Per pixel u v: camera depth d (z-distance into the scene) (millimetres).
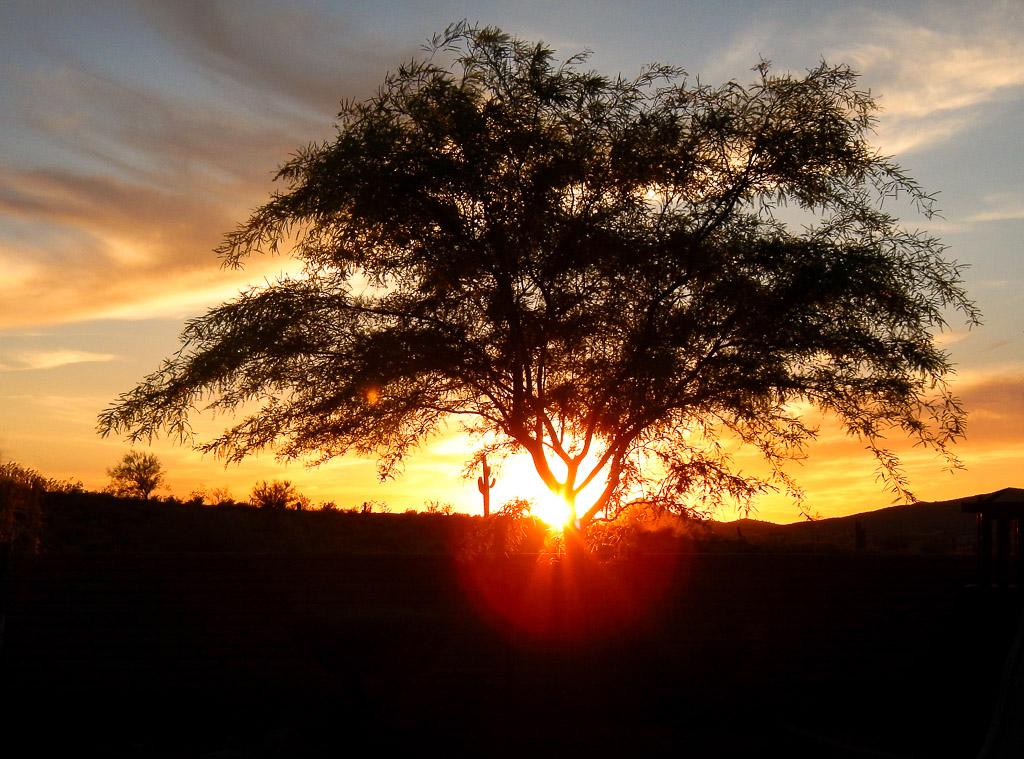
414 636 8320
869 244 9203
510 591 10375
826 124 9180
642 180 9297
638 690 10266
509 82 9219
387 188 8836
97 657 9742
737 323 9258
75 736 8672
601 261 9094
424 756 8172
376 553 10320
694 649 10523
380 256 9461
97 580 9852
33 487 9508
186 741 8578
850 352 9195
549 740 8828
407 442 10062
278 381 9273
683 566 10719
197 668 9859
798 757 8266
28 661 9641
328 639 8195
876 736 8906
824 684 10664
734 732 9250
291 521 25047
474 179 8750
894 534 26719
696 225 9336
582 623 10328
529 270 9102
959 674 9797
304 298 9148
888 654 10828
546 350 9172
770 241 9320
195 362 9055
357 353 9055
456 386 9602
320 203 8750
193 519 23500
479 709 10062
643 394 8648
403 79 9195
